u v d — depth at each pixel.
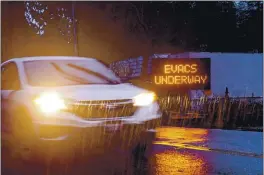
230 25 22.98
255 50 23.61
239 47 23.56
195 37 22.06
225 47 23.20
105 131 6.45
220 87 18.98
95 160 6.67
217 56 19.03
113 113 6.53
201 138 8.66
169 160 6.68
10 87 7.91
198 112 14.34
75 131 6.33
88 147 6.79
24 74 7.52
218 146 7.79
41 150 6.76
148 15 21.02
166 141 8.28
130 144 6.79
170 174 5.87
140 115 6.65
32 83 7.34
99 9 23.11
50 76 7.54
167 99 16.97
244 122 12.23
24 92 6.96
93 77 7.71
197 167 6.25
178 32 21.59
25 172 6.07
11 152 7.30
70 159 6.73
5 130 7.56
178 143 8.08
